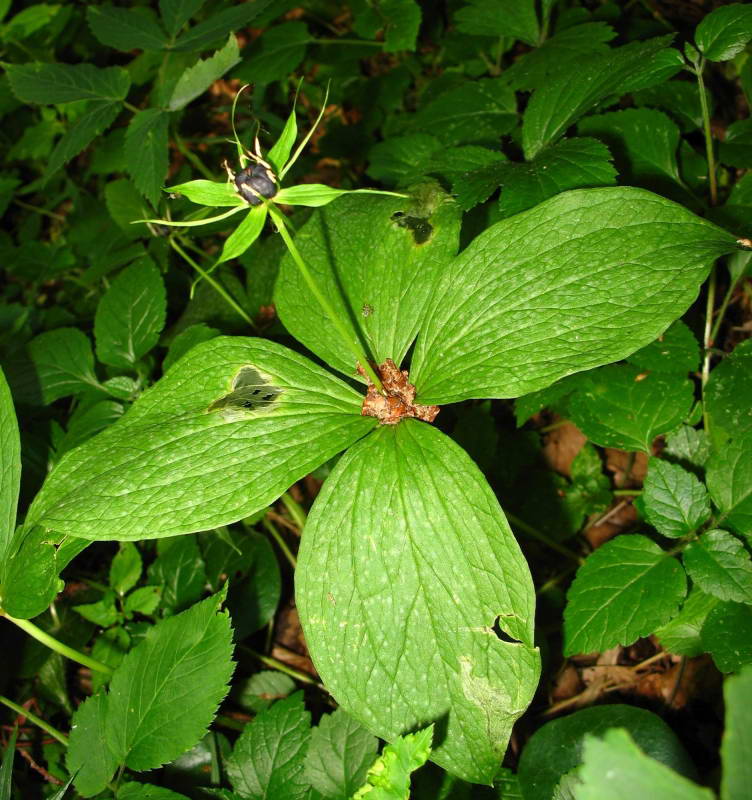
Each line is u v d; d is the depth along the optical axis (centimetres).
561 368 21
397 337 26
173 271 44
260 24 47
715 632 26
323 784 26
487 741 21
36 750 32
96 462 24
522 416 31
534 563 34
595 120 33
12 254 48
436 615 21
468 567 21
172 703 24
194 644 24
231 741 32
